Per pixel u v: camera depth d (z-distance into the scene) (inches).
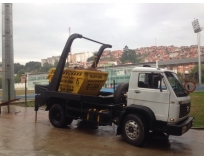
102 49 382.3
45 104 368.5
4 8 657.6
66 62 360.8
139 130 258.7
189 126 268.8
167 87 251.6
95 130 339.3
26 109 533.6
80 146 258.7
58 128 344.5
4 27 660.7
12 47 672.4
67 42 337.7
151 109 260.4
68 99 331.9
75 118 325.7
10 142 266.5
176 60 1518.2
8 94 615.8
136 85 271.9
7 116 438.3
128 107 267.0
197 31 1398.9
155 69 263.3
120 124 275.6
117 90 305.9
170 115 247.6
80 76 329.4
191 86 288.2
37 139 282.5
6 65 658.8
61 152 235.8
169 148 266.8
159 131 283.1
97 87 356.2
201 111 479.8
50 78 380.2
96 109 313.3
